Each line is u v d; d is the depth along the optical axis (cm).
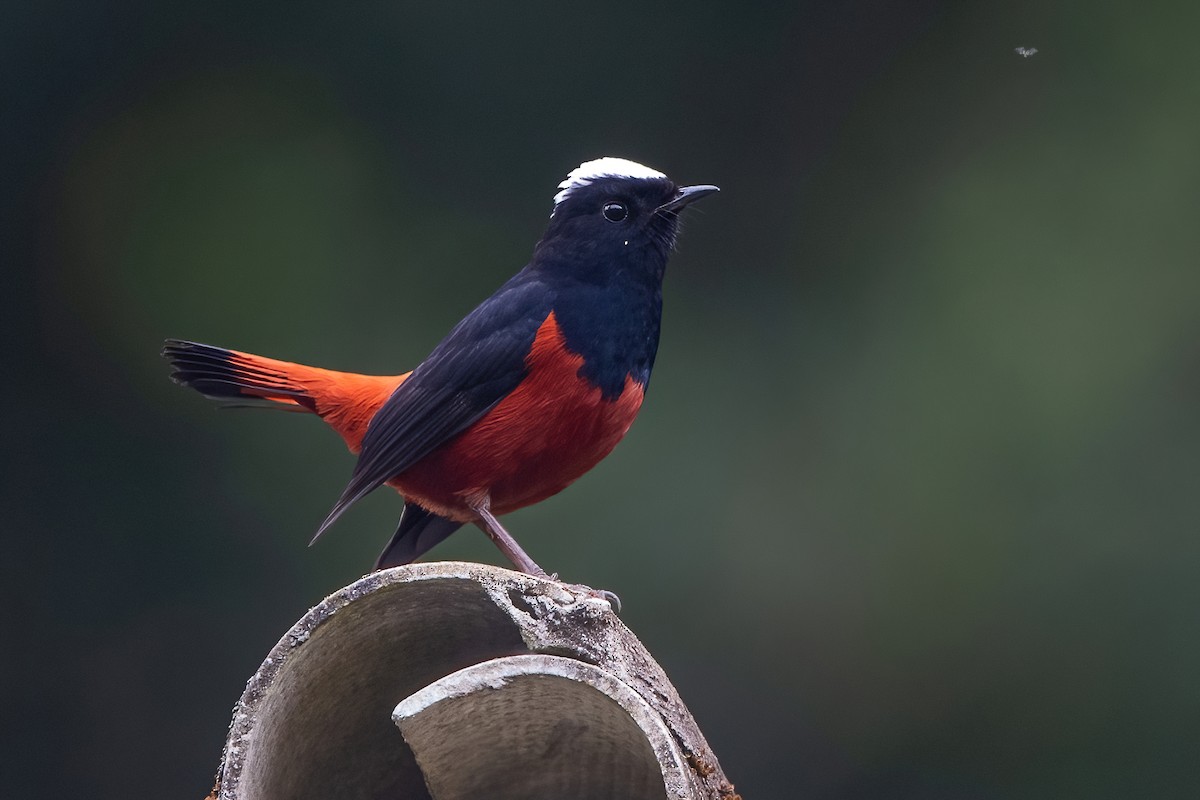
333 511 1054
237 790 743
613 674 748
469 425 1045
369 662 814
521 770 838
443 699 744
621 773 832
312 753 841
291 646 755
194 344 1168
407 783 877
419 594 774
